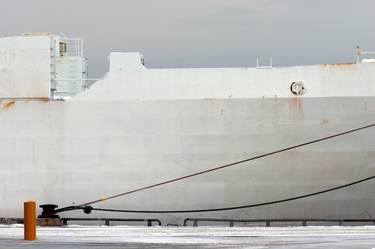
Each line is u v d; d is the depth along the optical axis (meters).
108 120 24.61
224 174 24.31
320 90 24.09
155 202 24.59
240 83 24.20
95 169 24.72
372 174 24.25
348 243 18.23
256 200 24.39
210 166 24.33
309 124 24.09
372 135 24.08
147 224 24.56
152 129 24.44
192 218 24.55
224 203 24.42
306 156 24.17
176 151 24.38
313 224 24.58
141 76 24.48
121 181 24.66
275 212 24.47
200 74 24.31
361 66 24.08
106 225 24.50
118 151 24.59
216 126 24.22
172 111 24.33
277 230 21.97
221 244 18.02
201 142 24.28
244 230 22.02
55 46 26.69
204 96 24.22
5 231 21.73
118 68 24.59
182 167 24.41
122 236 20.14
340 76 24.11
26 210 19.08
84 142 24.73
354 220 24.52
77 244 17.94
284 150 24.16
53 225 24.02
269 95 24.11
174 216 24.64
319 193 24.31
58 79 27.11
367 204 24.47
